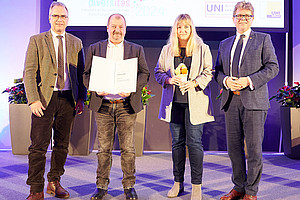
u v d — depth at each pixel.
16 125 3.86
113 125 2.21
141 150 3.90
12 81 4.39
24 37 4.38
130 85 2.01
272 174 2.98
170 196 2.24
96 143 4.30
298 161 3.63
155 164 3.44
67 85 2.19
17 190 2.39
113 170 3.11
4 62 4.38
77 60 2.28
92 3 4.07
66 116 2.21
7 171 3.02
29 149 2.08
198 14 4.05
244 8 2.09
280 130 4.27
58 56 2.16
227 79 2.04
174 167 2.31
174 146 2.29
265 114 2.09
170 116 2.22
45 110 2.08
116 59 2.15
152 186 2.55
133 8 4.07
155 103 4.32
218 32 4.23
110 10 4.07
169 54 2.30
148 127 4.34
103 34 4.30
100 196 2.14
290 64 4.23
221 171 3.10
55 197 2.22
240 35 2.14
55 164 2.27
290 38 4.21
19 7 4.37
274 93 4.28
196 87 2.19
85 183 2.62
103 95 2.07
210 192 2.38
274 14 4.05
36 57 2.10
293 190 2.44
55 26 2.14
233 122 2.12
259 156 2.02
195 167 2.18
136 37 4.30
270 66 2.00
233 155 2.14
